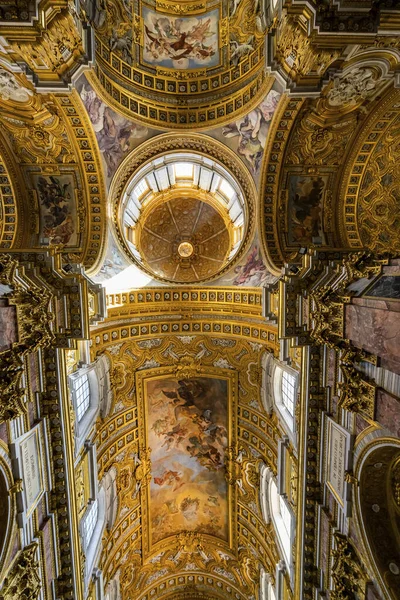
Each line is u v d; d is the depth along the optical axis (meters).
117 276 16.16
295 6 8.64
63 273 11.78
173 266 21.50
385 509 9.66
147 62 15.55
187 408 19.92
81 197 15.45
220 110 15.42
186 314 18.61
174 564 22.30
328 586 11.42
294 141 14.38
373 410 8.40
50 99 12.24
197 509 21.64
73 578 11.35
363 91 12.05
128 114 14.70
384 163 14.94
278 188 15.53
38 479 10.30
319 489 11.94
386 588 8.87
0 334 8.21
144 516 20.47
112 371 17.30
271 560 17.52
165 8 15.75
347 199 15.85
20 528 9.16
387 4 8.41
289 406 15.23
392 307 7.28
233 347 18.33
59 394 10.95
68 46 9.94
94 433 16.02
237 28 14.92
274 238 15.98
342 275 10.45
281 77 11.27
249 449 18.91
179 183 20.33
